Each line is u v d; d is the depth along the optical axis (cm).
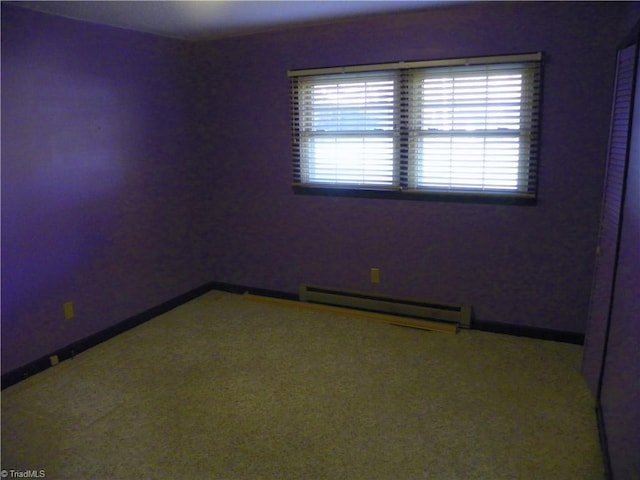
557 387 274
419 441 230
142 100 357
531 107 306
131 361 314
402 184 352
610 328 224
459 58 318
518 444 226
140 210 365
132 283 364
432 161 340
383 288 379
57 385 285
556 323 330
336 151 369
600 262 264
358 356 317
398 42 332
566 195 310
